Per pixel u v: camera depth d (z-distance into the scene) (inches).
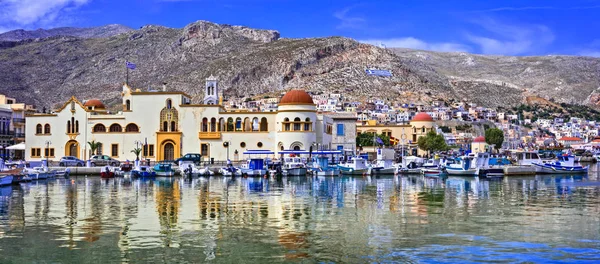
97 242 1753.2
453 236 1845.5
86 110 5516.7
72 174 4690.0
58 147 5531.5
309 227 1999.3
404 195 3056.1
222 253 1625.2
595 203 2709.2
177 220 2146.9
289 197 2933.1
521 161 5383.9
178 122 5433.1
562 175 4960.6
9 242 1752.0
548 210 2448.3
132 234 1871.3
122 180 4146.2
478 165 4901.6
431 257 1581.0
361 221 2129.7
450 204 2652.6
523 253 1627.7
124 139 5457.7
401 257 1582.2
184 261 1545.3
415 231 1926.7
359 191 3280.0
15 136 6638.8
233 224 2059.5
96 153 5462.6
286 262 1535.4
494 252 1636.3
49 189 3371.1
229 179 4247.0
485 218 2206.0
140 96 5462.6
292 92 5378.9
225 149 5383.9
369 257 1583.4
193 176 4507.9
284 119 5310.0
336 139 6274.6
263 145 5369.1
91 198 2866.6
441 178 4490.7
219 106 5433.1
